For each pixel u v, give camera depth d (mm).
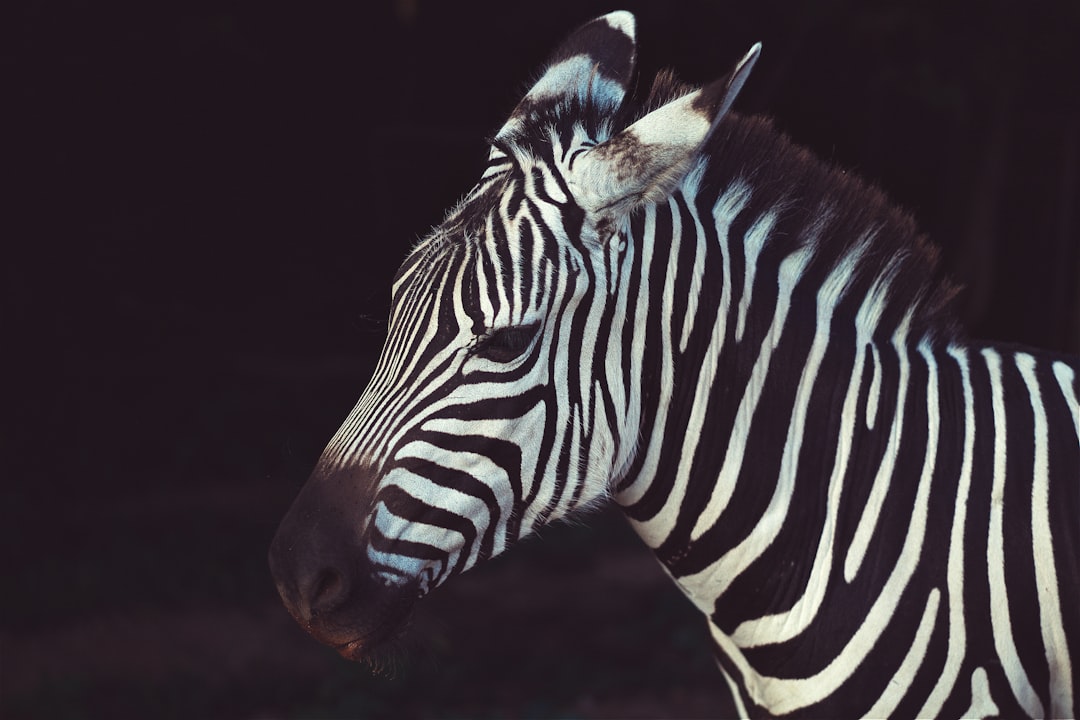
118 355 33312
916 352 6457
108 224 36500
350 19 40062
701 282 6148
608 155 5660
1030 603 5977
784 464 6219
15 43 33406
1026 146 31734
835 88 29516
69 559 21672
